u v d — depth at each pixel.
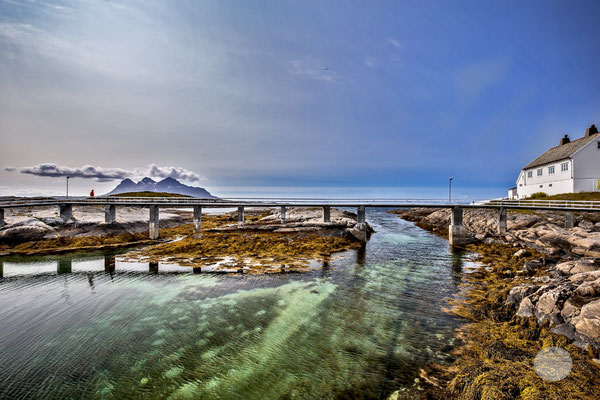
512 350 11.64
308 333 14.59
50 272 25.70
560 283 15.33
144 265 27.73
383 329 14.88
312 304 18.36
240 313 17.05
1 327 15.40
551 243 30.05
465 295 19.67
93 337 14.33
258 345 13.51
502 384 9.27
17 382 11.04
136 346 13.51
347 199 41.91
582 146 44.62
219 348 13.30
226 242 35.88
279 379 11.08
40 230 36.59
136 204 41.91
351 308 17.66
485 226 43.88
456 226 38.88
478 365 10.88
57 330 15.05
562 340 11.74
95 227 40.25
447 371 11.11
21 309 17.75
